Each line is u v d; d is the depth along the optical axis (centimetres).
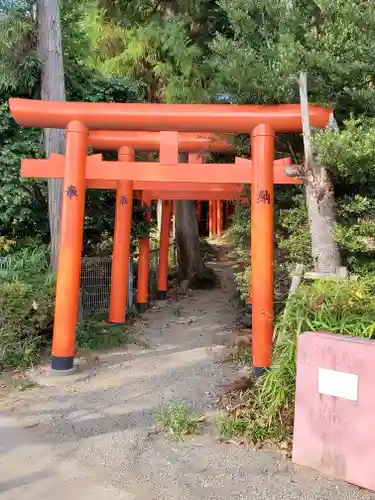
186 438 382
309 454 330
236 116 536
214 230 2153
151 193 978
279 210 611
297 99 539
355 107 511
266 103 544
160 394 489
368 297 385
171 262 1487
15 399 480
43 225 900
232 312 961
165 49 1048
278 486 308
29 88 800
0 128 821
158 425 408
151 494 304
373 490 298
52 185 739
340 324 364
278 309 562
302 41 508
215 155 830
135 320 887
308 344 334
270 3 520
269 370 428
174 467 336
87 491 308
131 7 1127
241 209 680
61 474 331
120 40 1170
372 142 397
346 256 512
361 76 480
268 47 514
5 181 829
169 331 804
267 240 535
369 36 482
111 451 363
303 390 335
